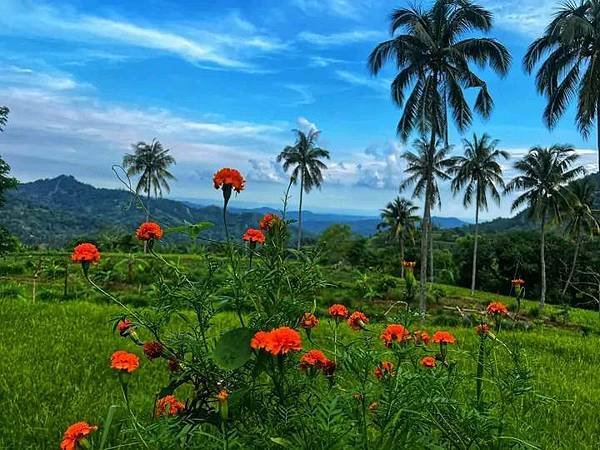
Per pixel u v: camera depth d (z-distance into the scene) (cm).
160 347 270
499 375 286
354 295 1947
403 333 261
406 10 2198
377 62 2214
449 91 2178
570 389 664
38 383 506
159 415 269
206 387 267
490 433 249
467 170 3669
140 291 1393
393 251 5409
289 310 245
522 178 3347
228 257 258
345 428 219
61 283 1811
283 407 235
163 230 268
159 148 5141
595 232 3866
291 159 4462
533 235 4334
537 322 2128
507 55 2086
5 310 946
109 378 541
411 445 236
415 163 3941
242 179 254
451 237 7431
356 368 237
